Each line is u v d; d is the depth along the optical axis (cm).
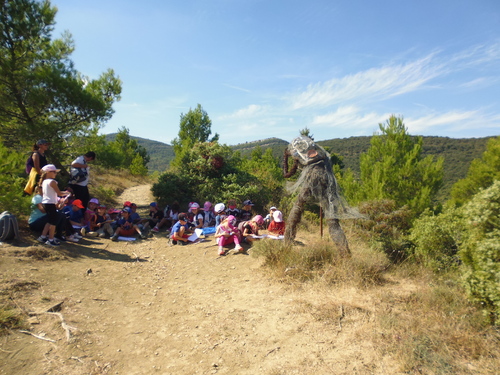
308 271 518
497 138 1405
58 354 321
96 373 302
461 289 418
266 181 1190
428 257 559
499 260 342
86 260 570
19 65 895
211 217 833
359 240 713
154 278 542
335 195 586
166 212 881
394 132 1141
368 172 1201
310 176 589
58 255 546
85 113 995
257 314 411
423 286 471
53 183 575
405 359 299
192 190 1038
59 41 1028
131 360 327
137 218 808
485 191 359
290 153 624
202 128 2139
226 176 1053
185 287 511
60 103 927
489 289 333
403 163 1111
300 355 325
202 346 350
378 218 729
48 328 358
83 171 778
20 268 474
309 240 723
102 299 445
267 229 775
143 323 398
